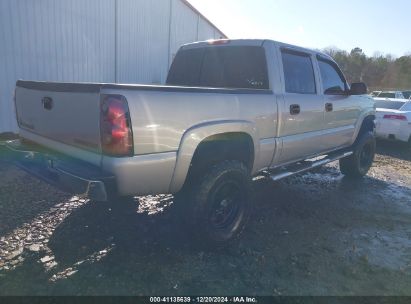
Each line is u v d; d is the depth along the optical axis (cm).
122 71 1118
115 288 270
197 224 321
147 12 1237
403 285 301
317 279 302
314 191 552
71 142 295
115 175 263
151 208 426
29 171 327
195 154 320
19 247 319
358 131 587
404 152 945
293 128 418
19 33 720
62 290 264
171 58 1504
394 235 403
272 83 394
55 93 303
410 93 1934
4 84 702
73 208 414
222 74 443
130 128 258
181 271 299
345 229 411
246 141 362
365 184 611
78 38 888
